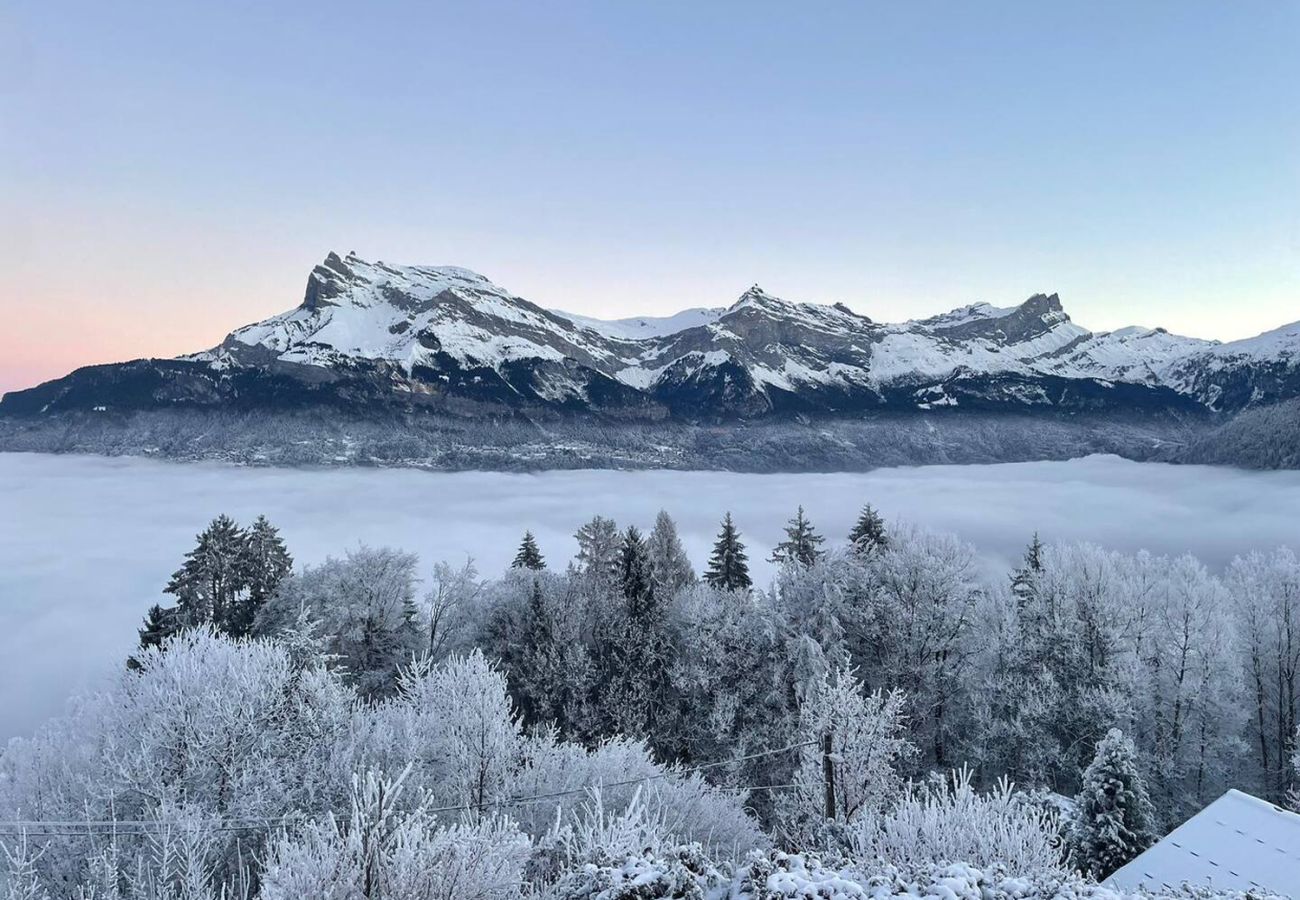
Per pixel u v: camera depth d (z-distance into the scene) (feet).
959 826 55.77
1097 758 87.35
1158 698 146.72
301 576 175.94
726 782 132.67
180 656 70.28
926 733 146.41
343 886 34.83
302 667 92.02
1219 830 61.98
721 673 150.51
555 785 77.71
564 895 39.45
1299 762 128.36
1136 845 81.92
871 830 61.93
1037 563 180.34
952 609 155.43
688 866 40.47
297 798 67.46
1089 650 148.05
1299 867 54.80
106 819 59.36
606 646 159.84
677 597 180.04
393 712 84.53
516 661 159.43
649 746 141.08
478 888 38.32
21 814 60.03
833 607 154.51
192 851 50.37
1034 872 45.11
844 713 95.04
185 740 65.16
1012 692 138.31
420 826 37.17
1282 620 160.66
